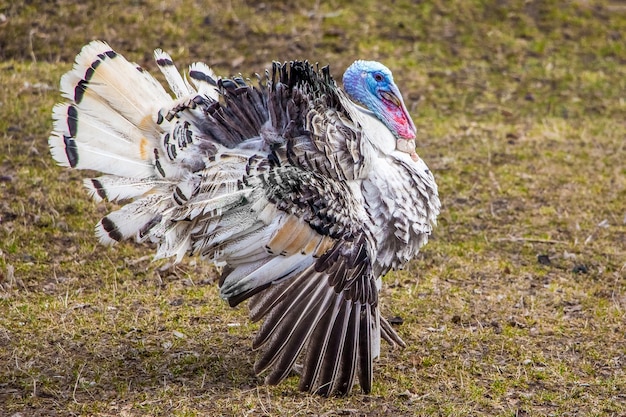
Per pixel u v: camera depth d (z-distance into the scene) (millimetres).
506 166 16188
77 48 18891
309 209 9281
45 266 12336
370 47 20203
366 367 9266
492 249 13602
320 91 9992
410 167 10336
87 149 9688
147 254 12867
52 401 9180
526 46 20906
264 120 10031
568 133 17656
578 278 12891
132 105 9930
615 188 15625
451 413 9305
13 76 17484
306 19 20812
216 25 20141
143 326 10930
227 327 11008
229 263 9625
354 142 9758
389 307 11734
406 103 18438
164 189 9742
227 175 9555
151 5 20312
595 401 9703
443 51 20438
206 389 9539
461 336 11047
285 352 9023
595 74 20188
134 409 9086
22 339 10414
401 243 10141
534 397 9734
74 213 13641
